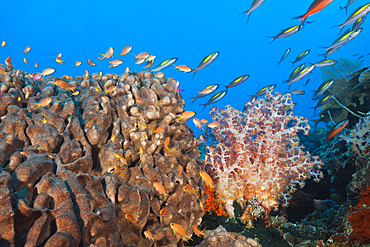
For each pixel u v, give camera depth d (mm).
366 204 3830
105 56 4395
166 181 2877
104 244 1840
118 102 3521
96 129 2732
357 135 4574
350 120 7113
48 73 3588
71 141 2543
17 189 1753
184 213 2979
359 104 6875
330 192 6066
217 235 2521
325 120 7773
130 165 3096
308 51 5730
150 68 4863
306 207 6336
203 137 5035
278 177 4270
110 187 2240
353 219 3789
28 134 2547
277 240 3627
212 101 4953
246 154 4328
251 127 4742
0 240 1418
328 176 6258
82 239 1755
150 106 3326
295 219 6359
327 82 5672
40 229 1528
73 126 2760
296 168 4426
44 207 1687
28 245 1439
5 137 2143
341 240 3934
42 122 2678
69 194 1850
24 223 1540
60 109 2988
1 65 3309
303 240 4195
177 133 3561
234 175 4324
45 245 1470
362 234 3732
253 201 4191
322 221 5070
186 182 3238
